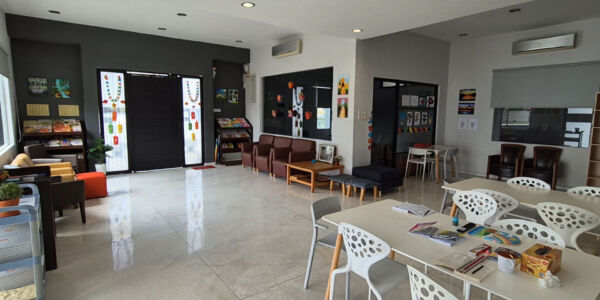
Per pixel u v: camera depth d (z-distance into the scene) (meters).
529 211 3.45
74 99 6.75
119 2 5.10
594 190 3.27
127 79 7.07
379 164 6.90
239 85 9.03
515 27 6.34
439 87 7.71
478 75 7.31
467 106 7.55
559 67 6.14
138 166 7.41
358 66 5.97
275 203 5.04
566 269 1.67
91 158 6.64
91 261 3.10
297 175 6.42
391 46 6.48
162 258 3.18
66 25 6.26
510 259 1.64
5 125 5.51
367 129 6.31
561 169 6.23
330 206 2.79
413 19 4.48
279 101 7.98
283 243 3.57
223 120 8.56
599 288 1.50
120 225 4.04
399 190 5.96
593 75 5.75
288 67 7.47
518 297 1.43
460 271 1.63
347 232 2.09
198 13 5.64
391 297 2.59
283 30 6.72
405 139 7.32
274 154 6.79
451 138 7.91
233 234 3.80
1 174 3.08
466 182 3.74
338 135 6.38
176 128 7.83
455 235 2.04
